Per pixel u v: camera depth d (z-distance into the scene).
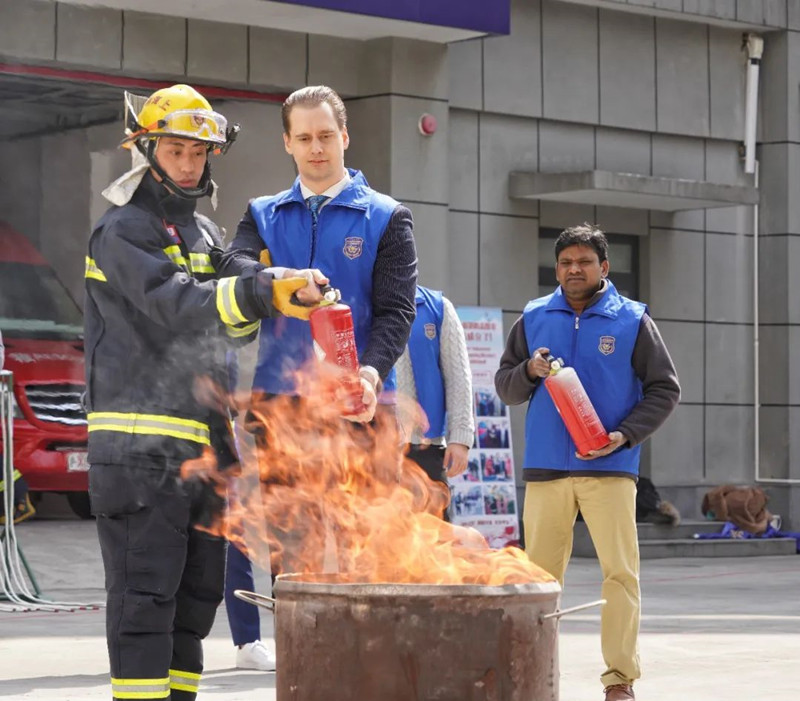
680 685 7.76
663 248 18.16
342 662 4.01
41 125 14.34
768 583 13.73
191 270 5.32
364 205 5.92
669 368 7.08
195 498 5.32
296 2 13.68
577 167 17.31
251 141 14.91
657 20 17.94
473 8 14.79
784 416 18.69
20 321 14.54
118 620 5.12
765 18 18.48
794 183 18.81
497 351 15.45
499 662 4.00
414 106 15.39
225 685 7.55
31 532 13.99
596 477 6.98
